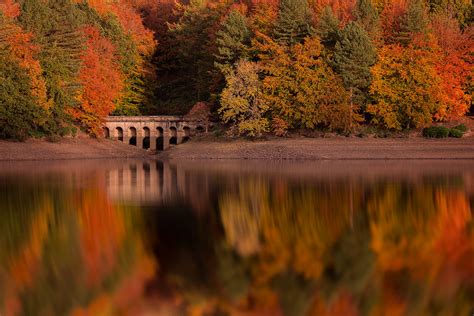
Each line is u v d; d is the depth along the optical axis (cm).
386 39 9362
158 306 1861
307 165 7100
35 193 4334
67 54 9400
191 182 5078
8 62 8656
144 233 2809
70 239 2677
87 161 8400
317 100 8800
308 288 2009
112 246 2552
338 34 9006
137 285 2044
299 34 9275
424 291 1972
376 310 1828
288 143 8688
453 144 8331
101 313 1808
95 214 3350
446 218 3136
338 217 3183
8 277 2134
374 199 3856
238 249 2491
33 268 2236
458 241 2614
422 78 8669
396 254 2403
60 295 1952
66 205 3709
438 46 9000
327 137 8938
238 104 9031
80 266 2248
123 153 9569
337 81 8856
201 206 3644
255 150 8662
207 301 1888
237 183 4962
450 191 4244
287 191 4347
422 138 8675
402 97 8731
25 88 8681
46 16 9412
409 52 8812
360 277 2108
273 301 1894
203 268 2223
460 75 9119
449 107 8931
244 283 2055
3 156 8531
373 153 8238
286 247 2528
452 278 2094
